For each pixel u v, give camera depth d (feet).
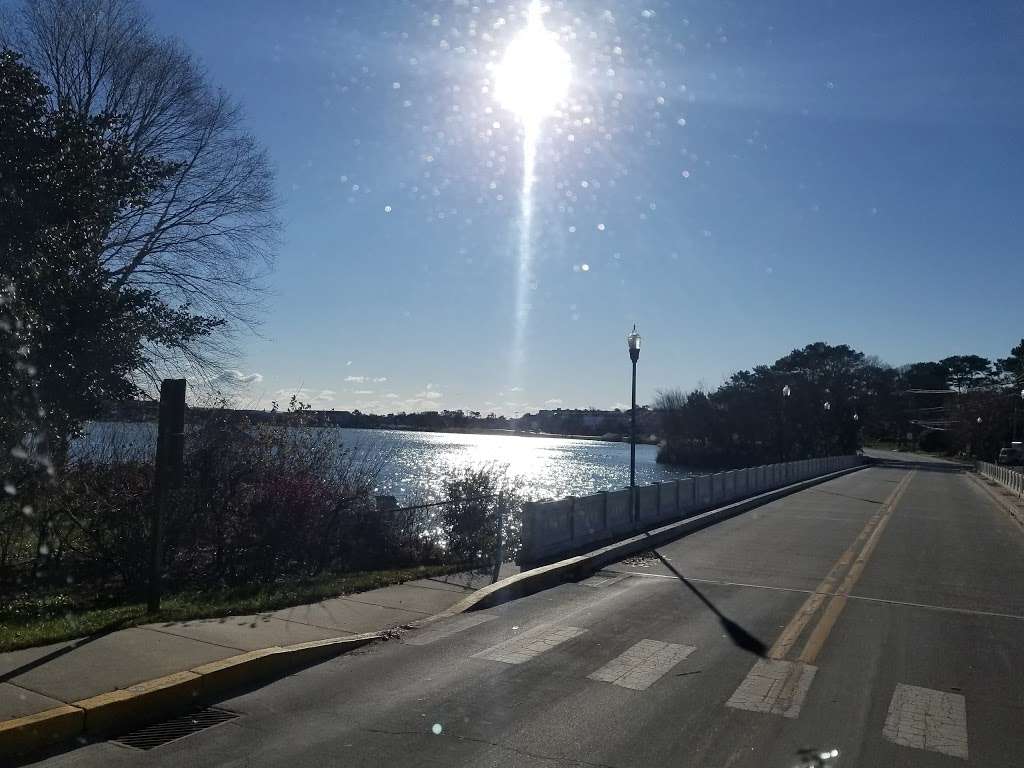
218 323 64.08
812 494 118.32
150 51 85.97
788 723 22.35
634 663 27.91
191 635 28.37
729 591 41.70
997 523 82.23
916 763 19.85
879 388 344.69
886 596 41.29
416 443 333.42
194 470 43.09
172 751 19.93
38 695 21.75
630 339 68.44
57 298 38.27
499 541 51.62
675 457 294.87
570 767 19.21
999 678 27.40
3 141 37.83
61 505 40.40
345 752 19.92
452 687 25.07
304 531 46.09
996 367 402.52
